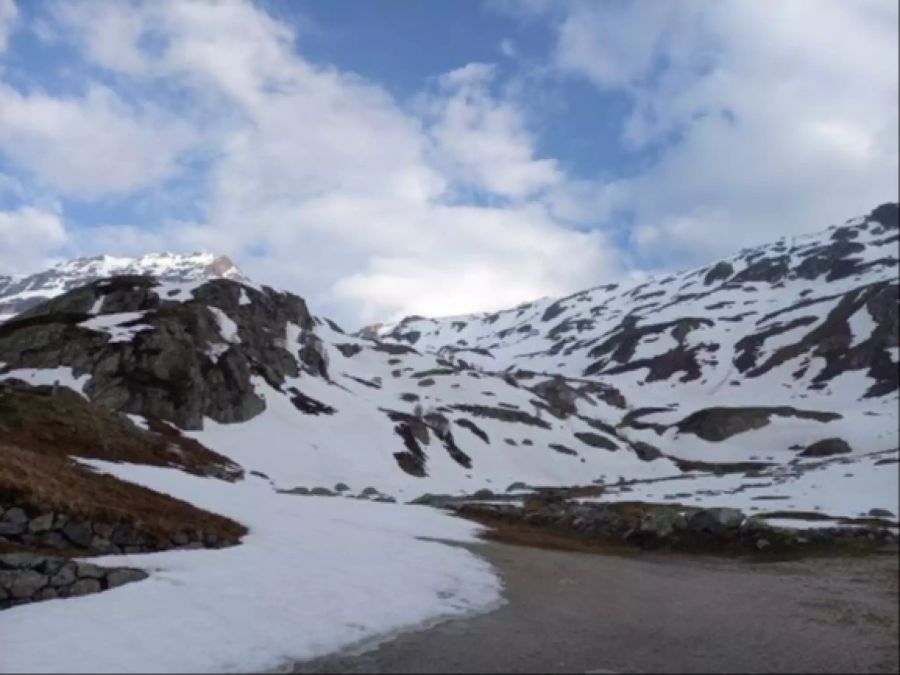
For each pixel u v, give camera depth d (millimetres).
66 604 15828
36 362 80500
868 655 14484
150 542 22812
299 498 45344
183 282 120312
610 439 143875
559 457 127625
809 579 27828
